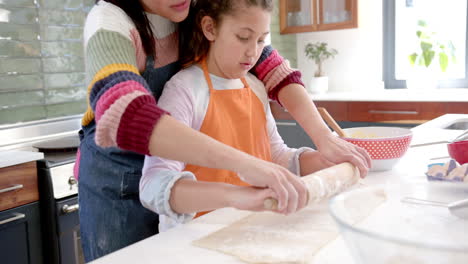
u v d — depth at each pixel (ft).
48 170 6.61
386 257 1.53
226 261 2.27
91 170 3.68
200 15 3.59
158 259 2.33
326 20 11.93
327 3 11.84
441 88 11.92
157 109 2.58
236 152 2.56
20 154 6.66
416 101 9.95
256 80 4.08
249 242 2.45
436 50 11.77
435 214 2.21
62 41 8.04
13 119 7.40
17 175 6.43
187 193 2.77
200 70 3.70
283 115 11.57
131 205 3.59
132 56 2.99
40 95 7.77
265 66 4.03
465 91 10.67
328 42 13.05
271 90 4.07
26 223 6.60
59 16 7.95
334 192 2.88
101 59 2.82
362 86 12.66
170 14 3.28
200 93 3.58
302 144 11.32
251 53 3.46
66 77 8.16
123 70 2.76
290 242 2.42
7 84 7.28
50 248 6.79
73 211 6.95
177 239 2.60
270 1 3.38
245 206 2.54
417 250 1.45
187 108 3.48
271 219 2.82
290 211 2.47
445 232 2.08
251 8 3.30
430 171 3.26
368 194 2.24
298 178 2.57
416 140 5.15
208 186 2.75
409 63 12.21
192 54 3.71
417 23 12.10
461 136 3.84
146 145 2.53
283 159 4.04
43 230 6.79
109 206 3.60
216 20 3.48
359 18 12.16
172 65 3.75
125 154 3.55
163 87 3.72
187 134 2.51
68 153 7.20
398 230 2.10
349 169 3.06
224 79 3.74
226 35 3.44
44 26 7.73
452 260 1.41
